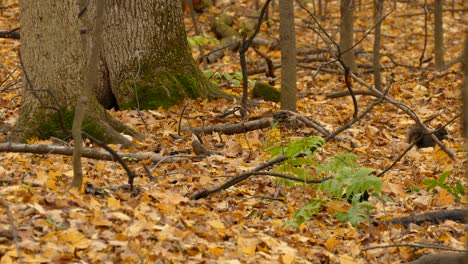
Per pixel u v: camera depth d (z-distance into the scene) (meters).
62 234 7.23
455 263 7.75
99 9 8.43
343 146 13.72
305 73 21.56
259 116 15.00
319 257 8.25
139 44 16.05
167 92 15.84
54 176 9.38
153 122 14.59
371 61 24.53
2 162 10.80
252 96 17.39
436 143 13.55
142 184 10.02
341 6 20.55
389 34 28.58
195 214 8.93
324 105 17.42
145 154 11.60
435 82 20.44
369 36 27.89
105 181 10.02
